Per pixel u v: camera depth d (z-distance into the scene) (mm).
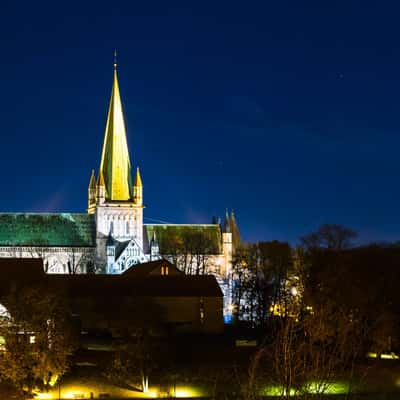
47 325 127438
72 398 121312
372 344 145125
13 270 188625
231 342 175375
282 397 75938
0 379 123250
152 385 131000
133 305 185875
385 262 170750
